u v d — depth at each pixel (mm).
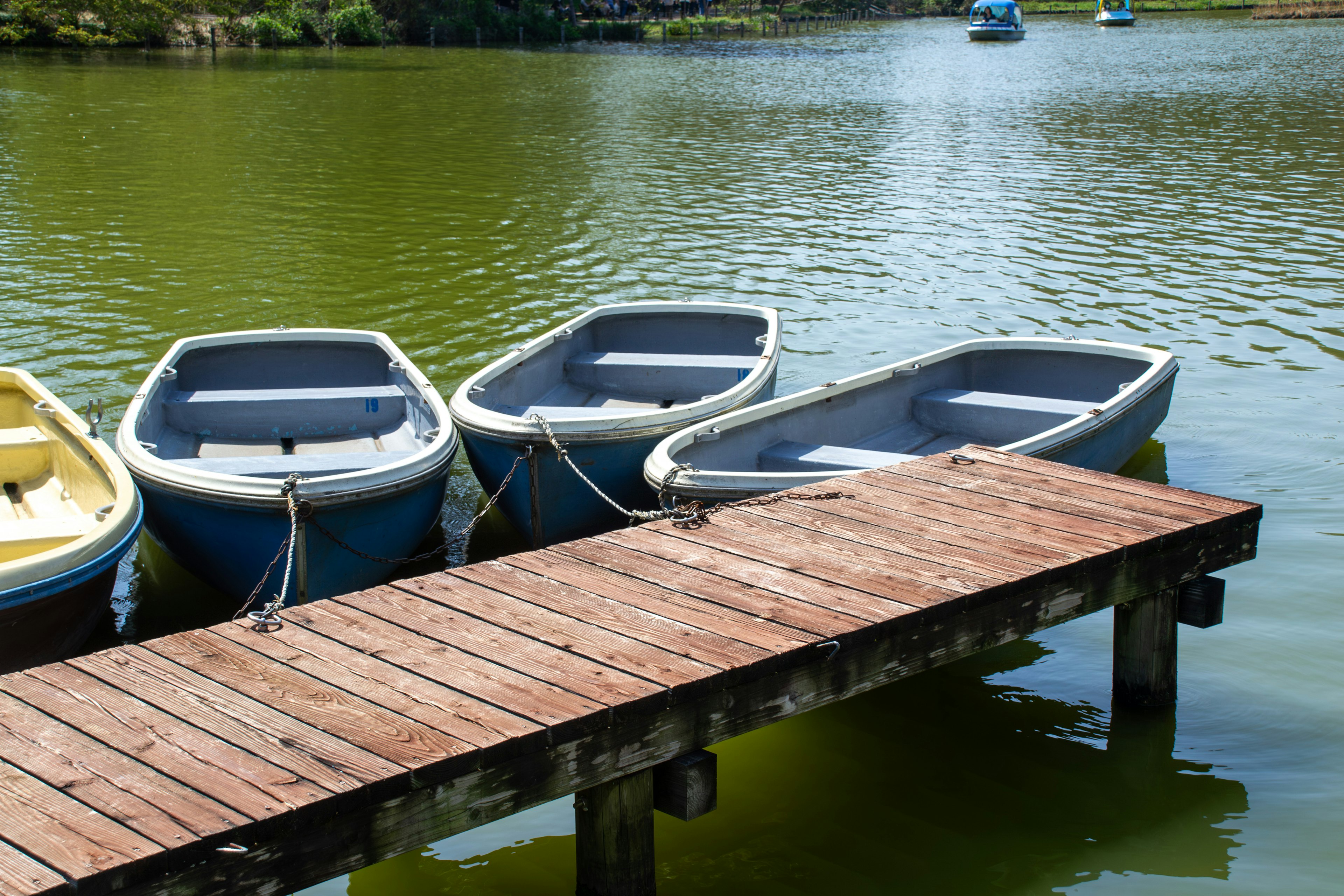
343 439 8922
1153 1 107250
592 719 4332
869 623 5055
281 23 55906
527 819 5586
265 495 6594
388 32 60125
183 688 4531
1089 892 5059
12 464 7977
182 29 53469
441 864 5258
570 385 10047
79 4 49000
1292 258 16672
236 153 24891
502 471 7867
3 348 12367
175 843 3592
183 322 13453
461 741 4145
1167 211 19938
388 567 7422
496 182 22375
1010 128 30375
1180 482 9312
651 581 5539
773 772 5926
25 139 25750
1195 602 6410
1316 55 56344
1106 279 15602
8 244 16797
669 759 4621
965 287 15250
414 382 8727
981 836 5438
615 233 18297
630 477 7910
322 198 20453
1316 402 11039
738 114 33469
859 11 105312
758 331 10664
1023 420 9008
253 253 16609
